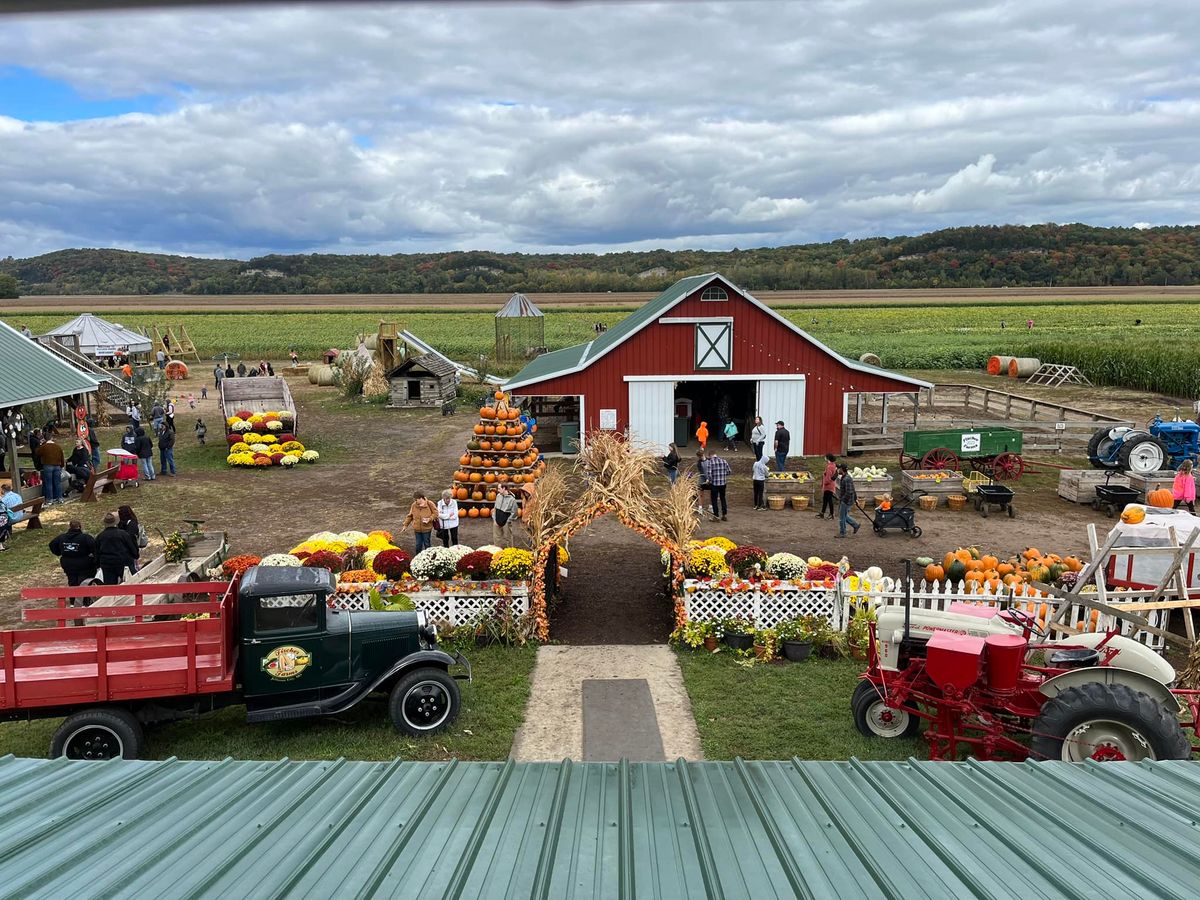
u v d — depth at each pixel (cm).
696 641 1420
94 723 1045
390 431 3750
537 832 427
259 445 3022
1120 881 366
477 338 8594
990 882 365
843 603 1460
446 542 1891
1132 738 900
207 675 1077
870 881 369
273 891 360
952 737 1014
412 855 399
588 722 1180
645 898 351
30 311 14762
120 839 427
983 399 4397
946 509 2395
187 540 1870
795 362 3086
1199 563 1441
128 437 2762
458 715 1191
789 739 1127
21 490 2411
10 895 360
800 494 2420
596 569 1859
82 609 1049
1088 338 7444
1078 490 2433
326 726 1180
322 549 1698
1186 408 4200
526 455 2414
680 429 3288
